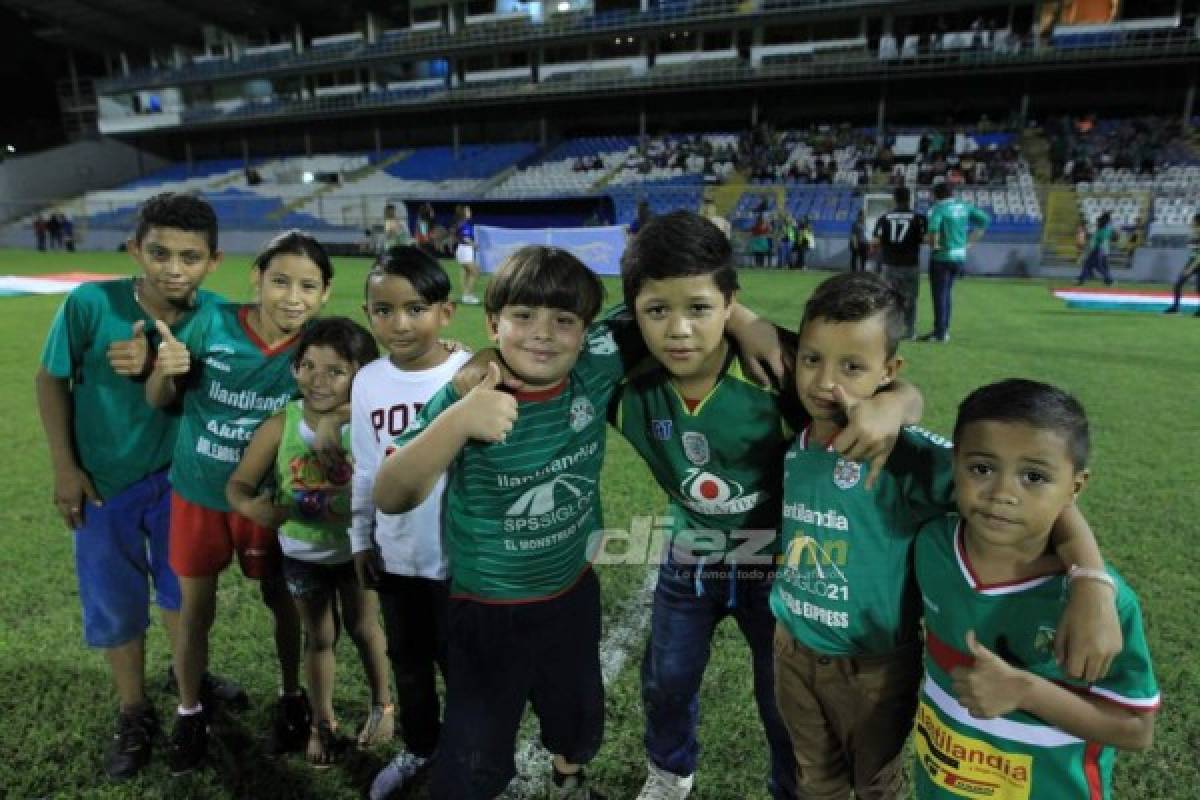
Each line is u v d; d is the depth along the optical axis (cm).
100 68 4697
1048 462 115
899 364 147
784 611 161
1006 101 2770
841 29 2925
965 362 724
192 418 213
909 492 142
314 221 2827
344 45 3862
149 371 208
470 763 168
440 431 136
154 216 198
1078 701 119
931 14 2814
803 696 164
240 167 3869
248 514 201
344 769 216
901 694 158
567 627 174
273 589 221
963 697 121
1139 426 522
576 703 181
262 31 4112
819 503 150
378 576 196
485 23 3522
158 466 220
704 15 2939
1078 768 131
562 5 3366
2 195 3578
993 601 129
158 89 4069
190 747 211
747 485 168
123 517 215
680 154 2817
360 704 245
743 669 258
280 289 205
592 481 169
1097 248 1512
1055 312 1122
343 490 204
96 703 243
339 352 197
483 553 164
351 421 197
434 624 201
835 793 174
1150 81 2569
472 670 169
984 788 138
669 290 141
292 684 227
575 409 159
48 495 419
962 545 133
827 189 2192
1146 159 2106
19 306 1205
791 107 3091
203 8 3753
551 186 2941
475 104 3334
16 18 4184
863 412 134
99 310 208
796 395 155
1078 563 118
